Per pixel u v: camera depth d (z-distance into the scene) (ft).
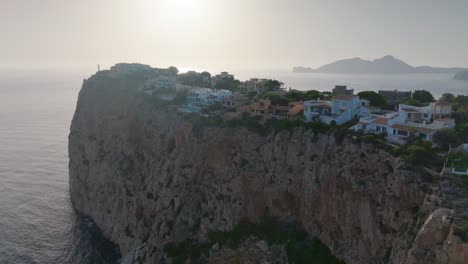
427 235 124.88
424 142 178.29
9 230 301.22
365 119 216.13
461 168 149.69
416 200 154.20
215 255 218.79
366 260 171.83
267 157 231.09
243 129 246.47
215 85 438.40
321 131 212.23
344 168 187.11
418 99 287.69
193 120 277.44
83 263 264.93
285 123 232.12
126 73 456.86
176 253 231.50
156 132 313.94
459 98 269.64
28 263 259.80
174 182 260.83
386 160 172.14
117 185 321.73
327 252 193.36
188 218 245.04
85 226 319.47
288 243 204.54
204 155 255.09
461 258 113.91
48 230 307.17
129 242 281.33
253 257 208.33
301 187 212.84
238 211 232.32
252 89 393.70
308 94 322.96
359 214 177.06
